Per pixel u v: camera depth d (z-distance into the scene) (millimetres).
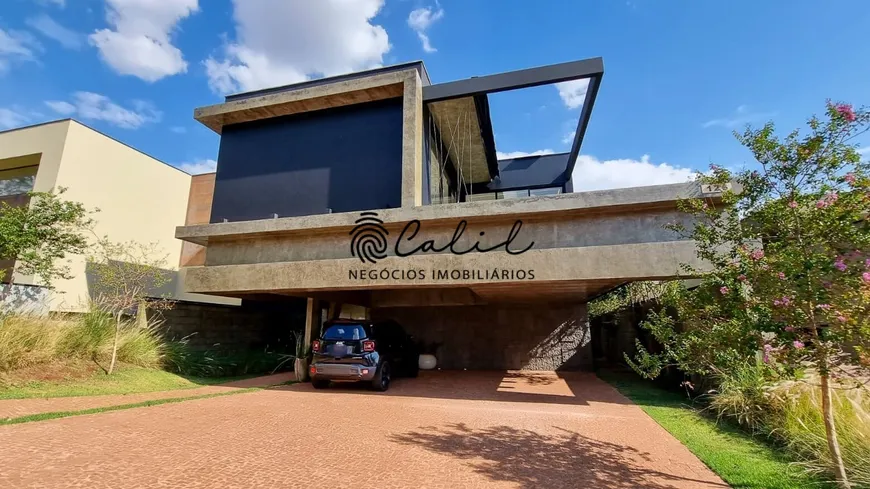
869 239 3506
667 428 6371
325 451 4867
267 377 12617
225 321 16078
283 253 10438
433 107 12672
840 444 4609
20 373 8125
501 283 8773
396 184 11539
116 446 4723
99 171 16109
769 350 3928
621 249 8070
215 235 10727
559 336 15086
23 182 16266
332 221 9883
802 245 3891
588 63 10875
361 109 12523
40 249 11008
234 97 14289
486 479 4160
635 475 4387
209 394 8859
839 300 3449
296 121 13016
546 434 5996
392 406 7883
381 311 16438
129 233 17156
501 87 11414
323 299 12656
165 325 13516
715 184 4762
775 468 4559
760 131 4285
